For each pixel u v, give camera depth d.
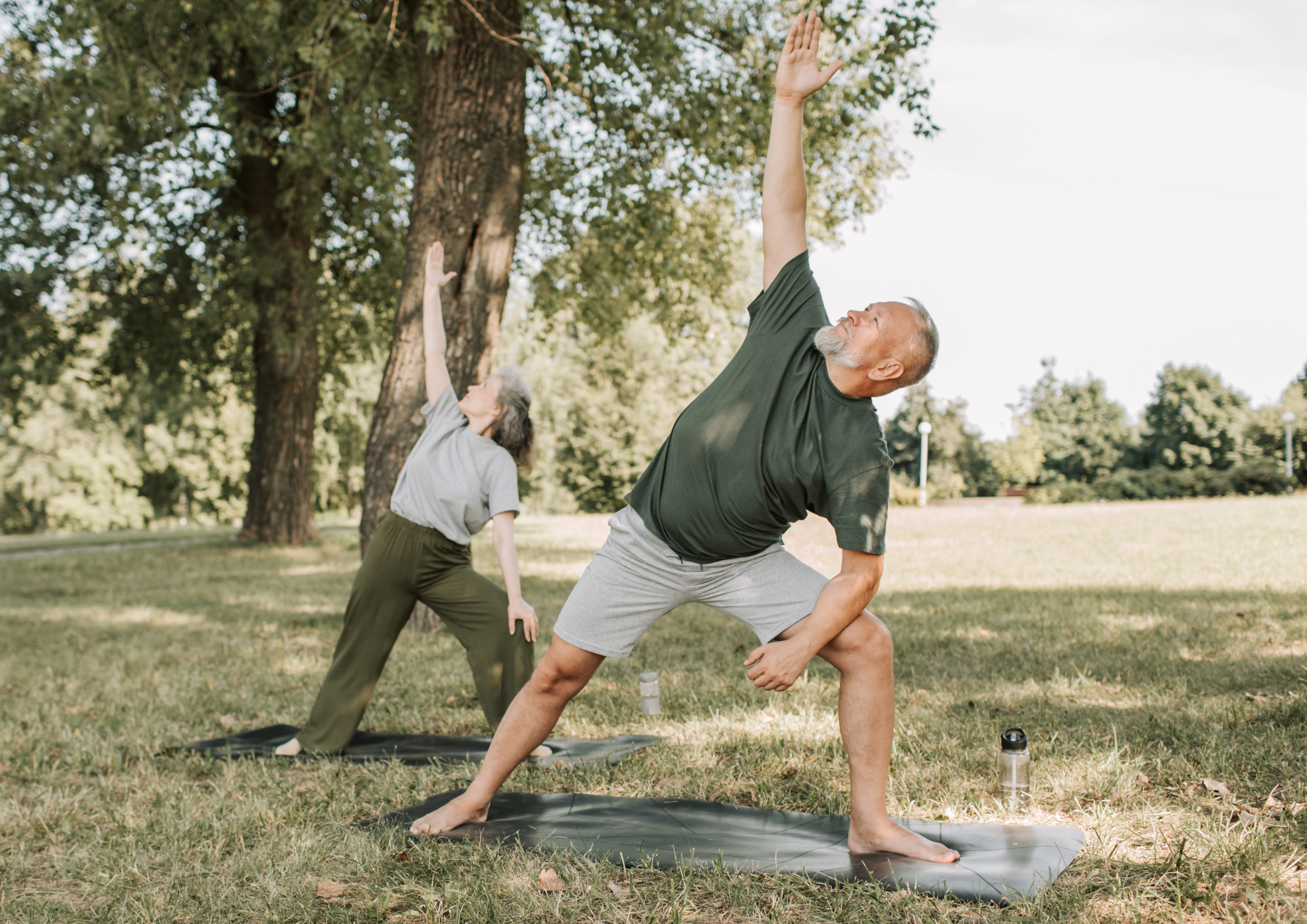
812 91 2.85
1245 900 2.29
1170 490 40.16
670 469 2.74
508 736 3.06
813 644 2.52
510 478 4.03
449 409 4.20
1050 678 5.19
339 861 2.83
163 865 2.86
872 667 2.69
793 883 2.53
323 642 7.64
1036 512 27.05
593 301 14.57
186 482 49.81
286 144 12.26
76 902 2.62
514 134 8.10
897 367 2.47
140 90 9.14
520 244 14.12
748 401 2.62
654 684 4.70
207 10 9.54
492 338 8.03
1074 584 9.77
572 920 2.36
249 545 18.69
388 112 11.55
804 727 4.24
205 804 3.45
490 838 2.94
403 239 14.66
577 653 2.92
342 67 8.63
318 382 19.45
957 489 52.34
